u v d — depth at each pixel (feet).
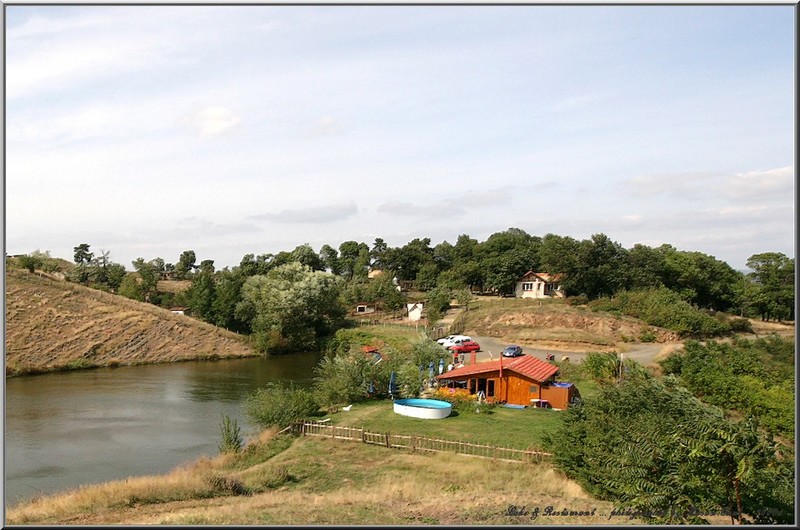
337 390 123.75
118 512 59.98
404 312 311.68
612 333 220.23
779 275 273.54
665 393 78.33
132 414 135.03
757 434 44.32
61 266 379.14
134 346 229.86
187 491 67.82
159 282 429.79
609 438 64.90
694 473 45.37
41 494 79.51
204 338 249.14
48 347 213.25
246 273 377.71
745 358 137.59
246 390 166.09
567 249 284.82
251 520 52.95
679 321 223.30
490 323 237.86
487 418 107.04
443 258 421.59
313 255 435.94
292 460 86.79
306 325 267.18
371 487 72.43
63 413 136.15
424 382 131.54
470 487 69.31
